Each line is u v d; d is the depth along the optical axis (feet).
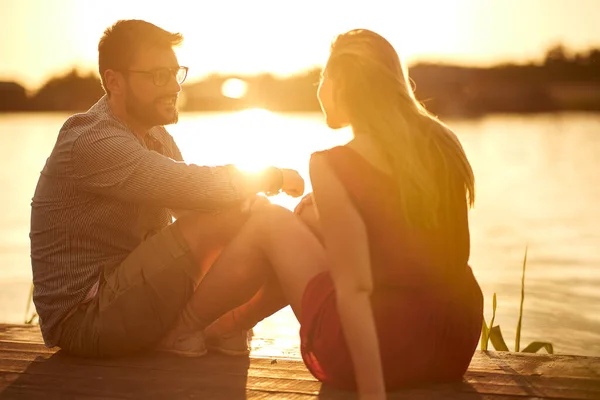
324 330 8.38
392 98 7.71
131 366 9.91
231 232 9.49
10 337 11.30
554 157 133.90
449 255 8.05
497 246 44.04
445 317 8.34
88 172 9.65
